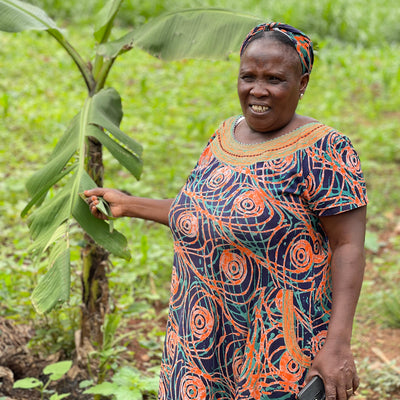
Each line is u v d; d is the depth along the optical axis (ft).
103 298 10.96
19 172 19.62
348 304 6.35
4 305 12.66
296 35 6.57
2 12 9.95
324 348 6.32
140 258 15.44
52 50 34.71
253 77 6.58
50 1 42.50
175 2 45.32
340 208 6.37
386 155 24.73
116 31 39.96
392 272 17.12
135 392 9.94
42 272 12.73
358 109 31.17
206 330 6.83
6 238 16.28
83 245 10.62
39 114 24.50
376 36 45.14
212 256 6.70
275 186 6.48
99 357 11.14
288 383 6.52
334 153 6.48
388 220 20.47
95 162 10.37
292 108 6.63
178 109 27.78
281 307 6.54
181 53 10.25
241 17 10.29
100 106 10.07
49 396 10.79
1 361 10.59
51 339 11.57
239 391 6.72
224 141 7.07
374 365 13.15
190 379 6.93
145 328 13.60
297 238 6.50
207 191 6.76
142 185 19.15
